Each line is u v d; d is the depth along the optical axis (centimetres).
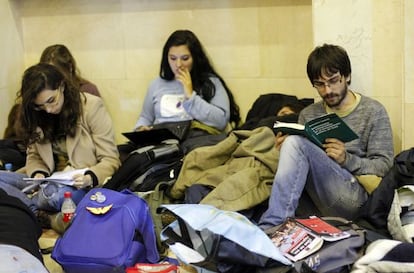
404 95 315
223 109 383
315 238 247
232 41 407
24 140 345
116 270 268
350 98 297
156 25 424
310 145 273
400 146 325
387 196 268
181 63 384
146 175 327
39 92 323
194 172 323
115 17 432
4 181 343
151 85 408
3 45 435
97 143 347
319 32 329
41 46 452
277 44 398
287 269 233
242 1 400
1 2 433
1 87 433
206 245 242
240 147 318
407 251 229
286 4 391
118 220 278
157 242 299
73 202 325
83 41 442
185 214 246
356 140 294
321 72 284
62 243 279
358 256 242
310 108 311
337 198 280
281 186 272
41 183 333
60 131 344
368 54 323
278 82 403
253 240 235
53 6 443
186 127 369
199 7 411
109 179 329
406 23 308
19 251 218
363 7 320
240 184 295
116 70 440
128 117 445
